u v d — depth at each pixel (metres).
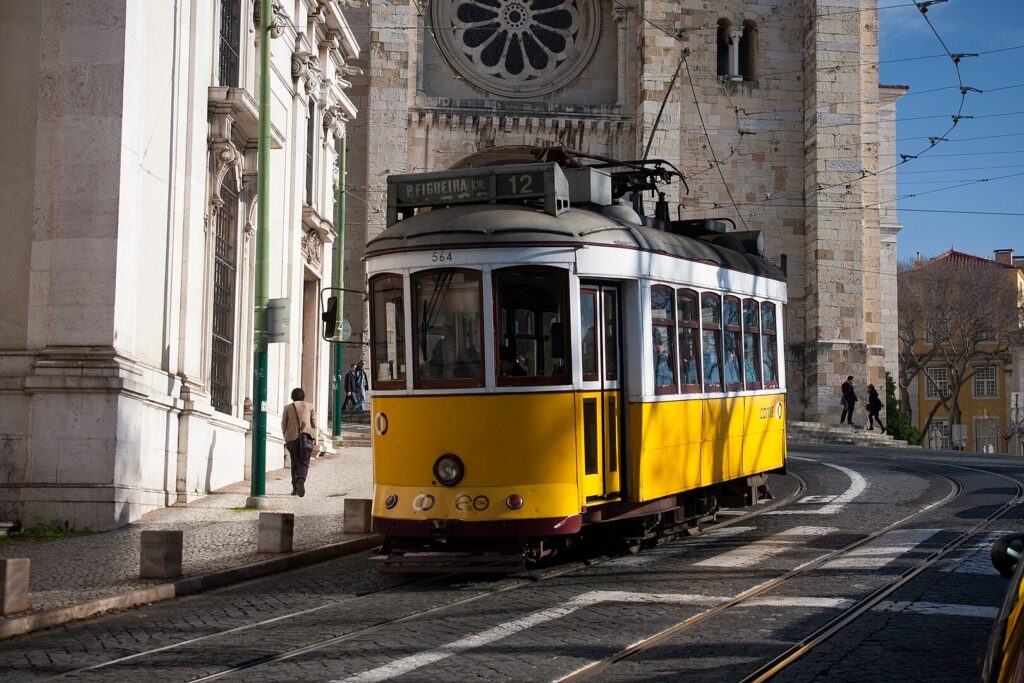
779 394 18.94
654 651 9.21
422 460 12.84
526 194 13.50
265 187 19.58
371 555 15.27
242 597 12.22
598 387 13.42
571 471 12.82
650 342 14.12
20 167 17.89
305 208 30.44
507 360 12.73
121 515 17.17
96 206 17.69
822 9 50.50
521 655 9.09
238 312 24.39
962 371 70.44
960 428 70.69
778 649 9.19
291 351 28.47
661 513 14.97
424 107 48.94
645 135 49.00
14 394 17.30
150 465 18.61
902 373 72.44
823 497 20.56
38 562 13.86
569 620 10.48
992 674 4.23
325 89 32.94
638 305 13.93
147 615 11.25
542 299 12.93
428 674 8.51
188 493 20.00
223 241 23.73
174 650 9.50
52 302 17.59
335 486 22.88
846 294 49.81
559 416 12.81
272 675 8.52
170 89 19.94
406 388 13.02
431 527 12.63
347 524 16.38
